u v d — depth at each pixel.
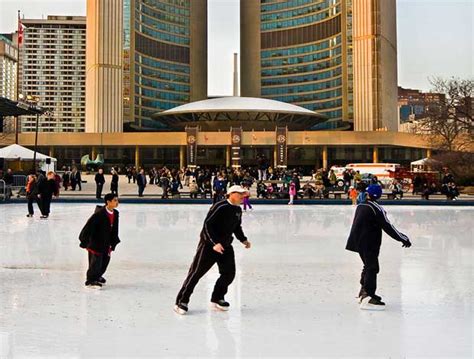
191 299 6.78
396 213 22.31
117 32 90.00
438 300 6.74
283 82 114.19
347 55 98.00
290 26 113.50
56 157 79.94
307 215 20.91
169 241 12.71
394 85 97.94
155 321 5.72
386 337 5.16
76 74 186.62
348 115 97.62
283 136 66.56
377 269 6.38
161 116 89.56
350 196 29.50
